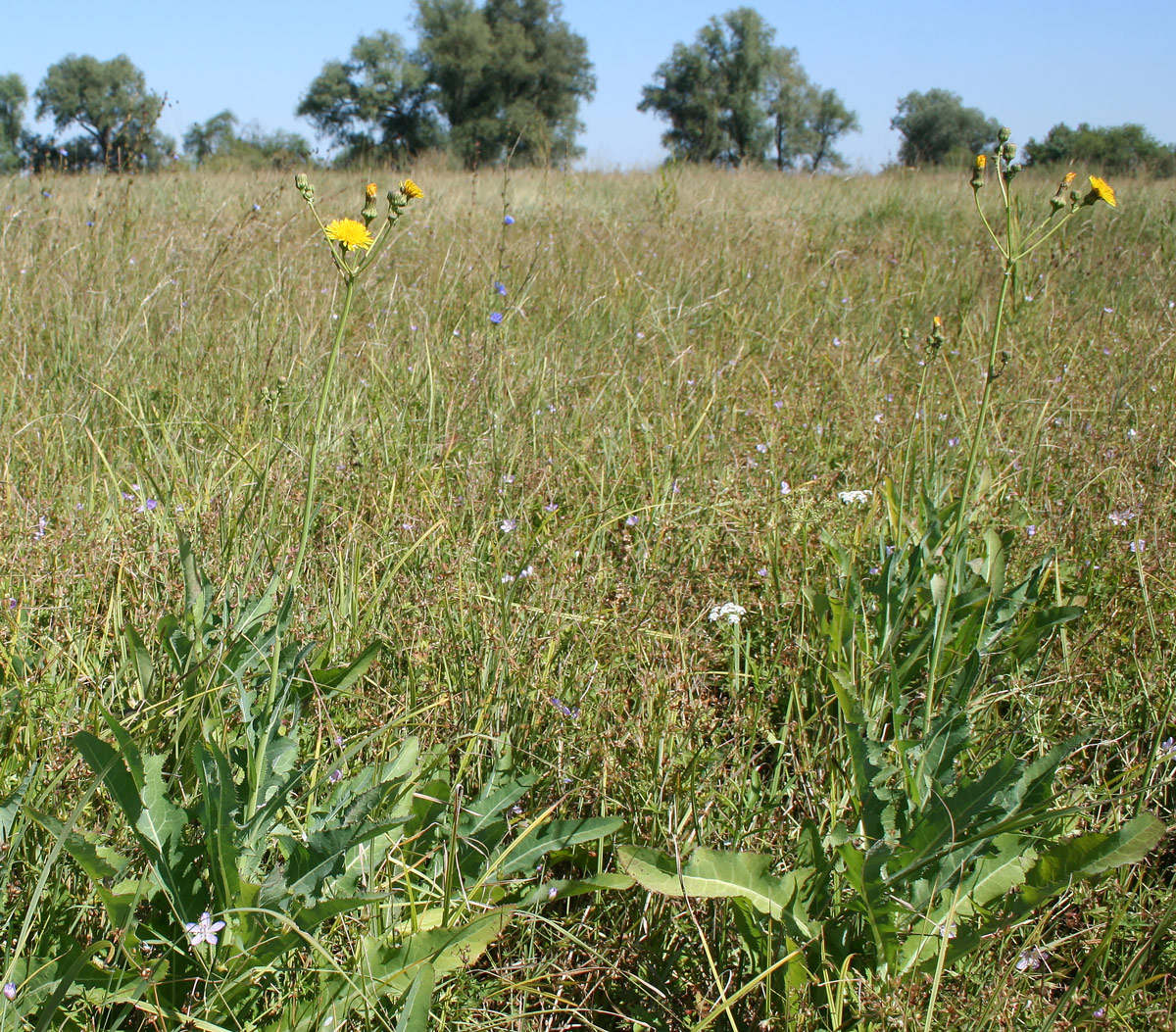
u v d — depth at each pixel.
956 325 5.63
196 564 2.21
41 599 2.41
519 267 6.15
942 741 1.75
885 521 3.08
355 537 2.67
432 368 4.14
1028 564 2.83
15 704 1.93
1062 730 2.29
